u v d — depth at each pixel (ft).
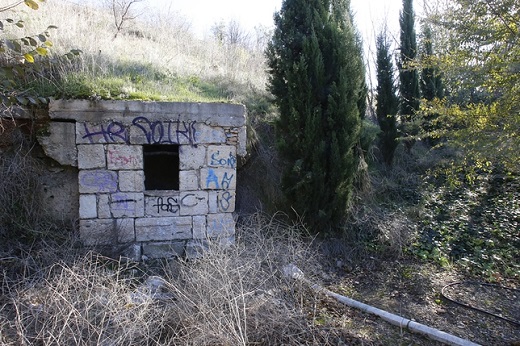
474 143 18.52
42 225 18.66
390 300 18.30
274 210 23.53
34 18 26.13
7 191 18.20
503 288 19.81
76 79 19.77
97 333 11.70
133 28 42.63
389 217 25.76
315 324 15.12
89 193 18.60
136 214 19.13
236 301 12.96
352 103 22.43
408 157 35.06
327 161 22.57
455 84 20.51
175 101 19.43
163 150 21.95
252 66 40.42
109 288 14.19
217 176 19.97
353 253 23.03
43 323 12.05
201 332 12.39
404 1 38.40
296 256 18.80
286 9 23.56
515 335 15.35
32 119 18.49
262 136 26.78
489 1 16.33
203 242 19.86
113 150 18.66
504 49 17.02
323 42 22.68
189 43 43.11
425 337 14.93
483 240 24.68
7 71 12.87
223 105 19.75
